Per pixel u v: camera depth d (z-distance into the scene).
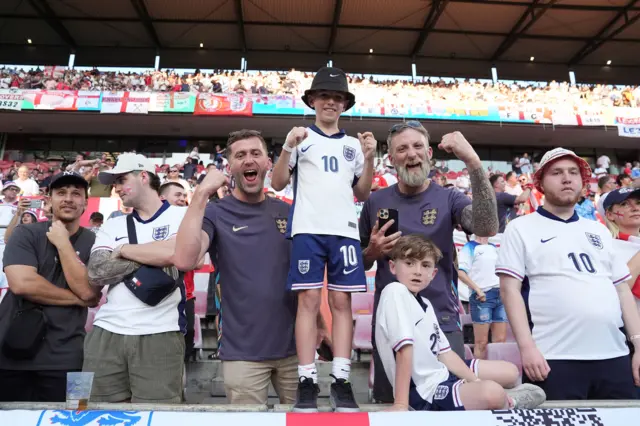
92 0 14.92
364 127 14.91
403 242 2.41
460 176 14.52
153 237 2.76
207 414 1.77
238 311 2.55
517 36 16.38
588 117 14.43
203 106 13.88
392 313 2.21
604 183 10.09
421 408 2.16
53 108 13.59
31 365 2.63
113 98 13.78
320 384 4.54
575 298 2.41
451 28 16.28
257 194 2.77
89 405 1.88
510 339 5.64
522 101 14.80
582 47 17.02
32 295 2.65
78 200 3.01
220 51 17.36
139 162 2.88
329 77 2.70
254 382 2.49
